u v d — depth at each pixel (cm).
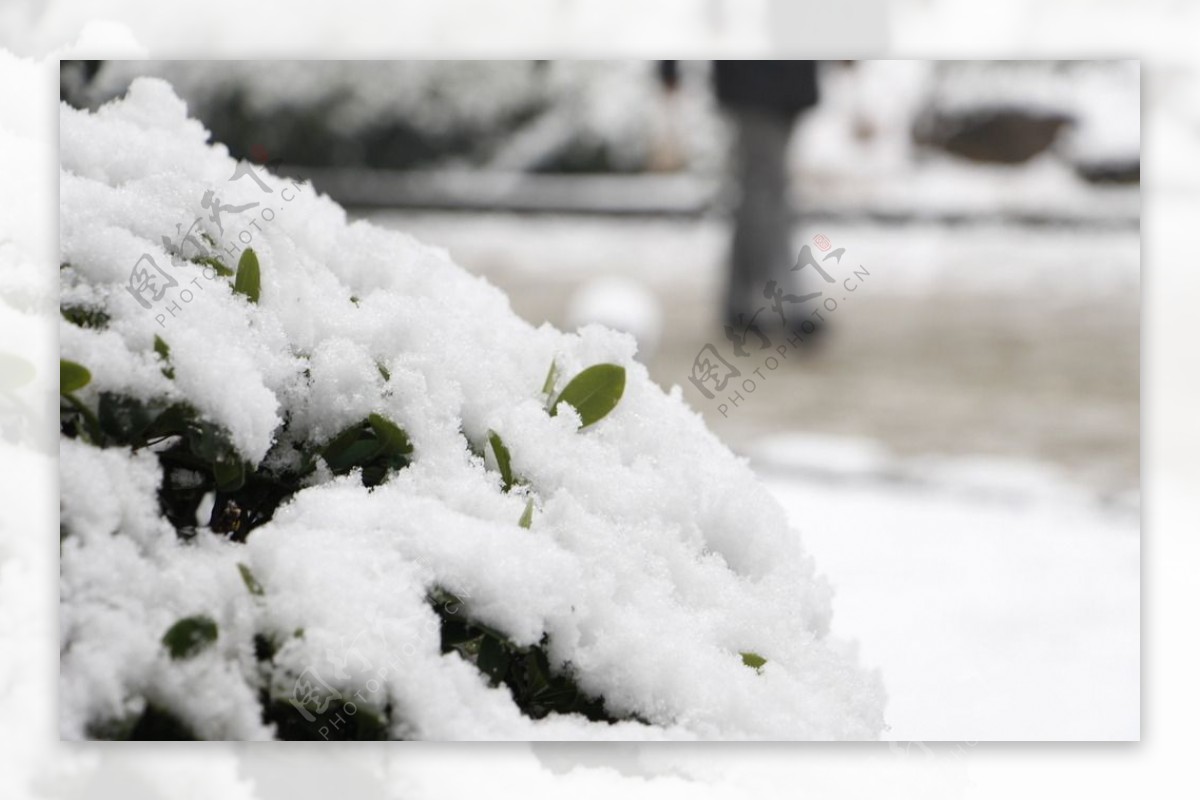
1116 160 1044
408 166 1141
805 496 432
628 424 113
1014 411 579
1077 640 279
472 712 97
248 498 103
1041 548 364
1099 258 913
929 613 299
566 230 1084
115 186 108
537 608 99
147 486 97
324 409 104
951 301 815
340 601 95
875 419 558
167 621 94
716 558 111
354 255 113
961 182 1060
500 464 106
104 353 98
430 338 107
